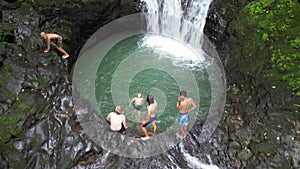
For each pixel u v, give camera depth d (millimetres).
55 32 9547
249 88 8195
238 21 9430
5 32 8359
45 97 7555
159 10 11430
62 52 9125
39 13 9586
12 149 6355
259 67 8117
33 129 6781
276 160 6520
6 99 7094
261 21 8711
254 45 8555
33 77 7867
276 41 8102
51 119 7148
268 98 7520
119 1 10953
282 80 7414
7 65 7781
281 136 6785
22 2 9469
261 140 7035
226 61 9625
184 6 11148
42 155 6520
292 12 8430
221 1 10688
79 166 6566
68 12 9992
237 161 6914
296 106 6895
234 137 7375
